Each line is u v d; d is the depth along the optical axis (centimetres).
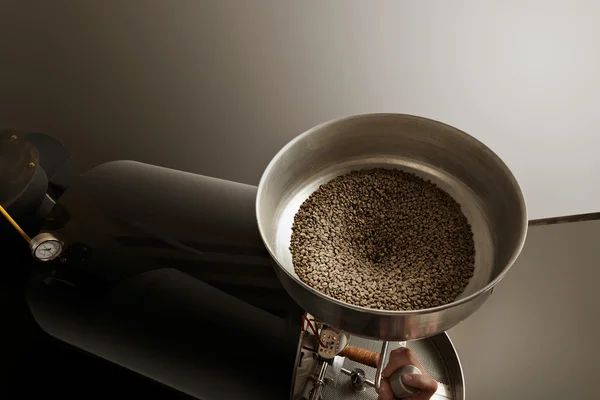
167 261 124
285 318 117
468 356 147
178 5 178
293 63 183
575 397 137
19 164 130
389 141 111
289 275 87
